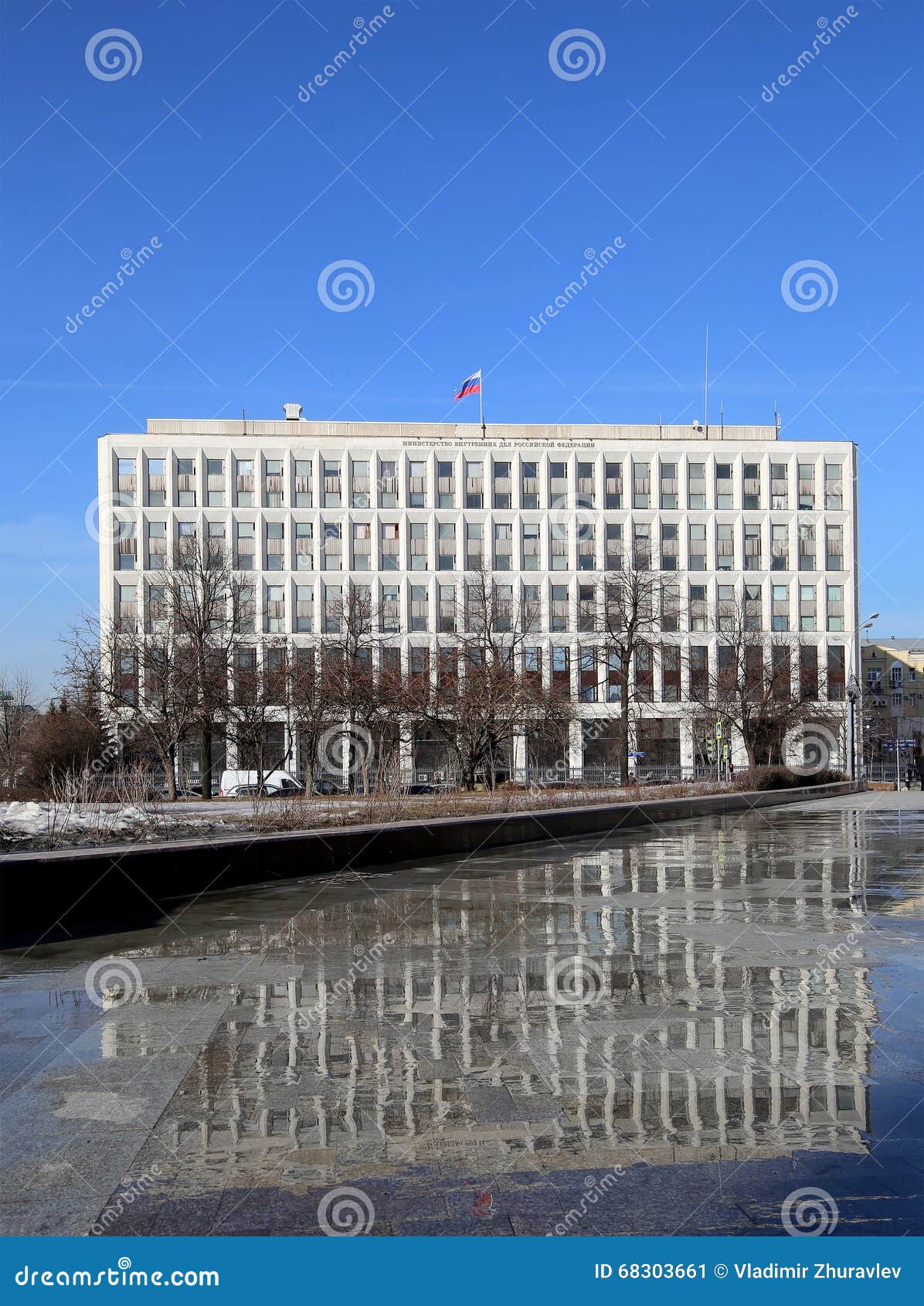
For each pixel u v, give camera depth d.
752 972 9.60
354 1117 5.84
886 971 9.60
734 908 13.70
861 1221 4.58
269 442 82.44
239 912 13.68
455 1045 7.27
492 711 40.22
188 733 51.16
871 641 124.38
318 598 82.31
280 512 82.38
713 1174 5.05
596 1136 5.53
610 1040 7.35
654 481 85.12
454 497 83.75
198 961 10.38
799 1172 5.07
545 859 20.50
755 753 58.38
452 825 21.20
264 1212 4.70
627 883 16.48
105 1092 6.30
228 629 59.28
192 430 82.69
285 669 50.16
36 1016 8.19
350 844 18.50
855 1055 6.95
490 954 10.58
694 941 11.24
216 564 56.81
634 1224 4.57
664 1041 7.31
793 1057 6.89
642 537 85.06
